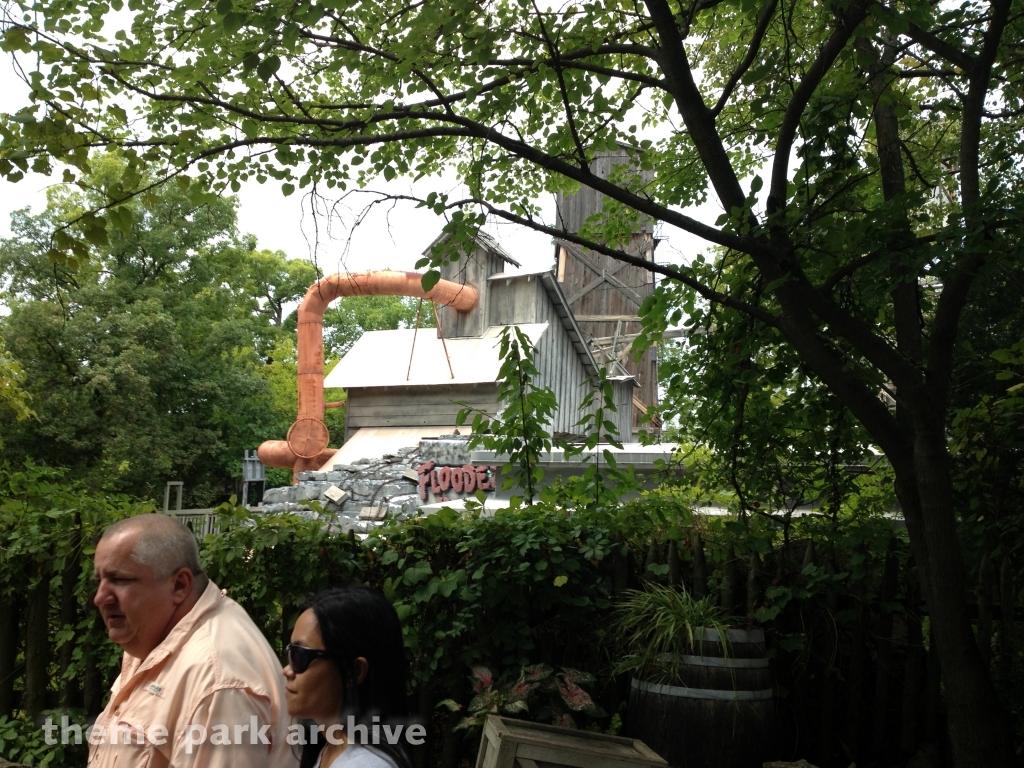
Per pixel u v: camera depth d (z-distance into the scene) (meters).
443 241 4.86
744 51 7.03
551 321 23.83
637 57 6.54
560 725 4.27
